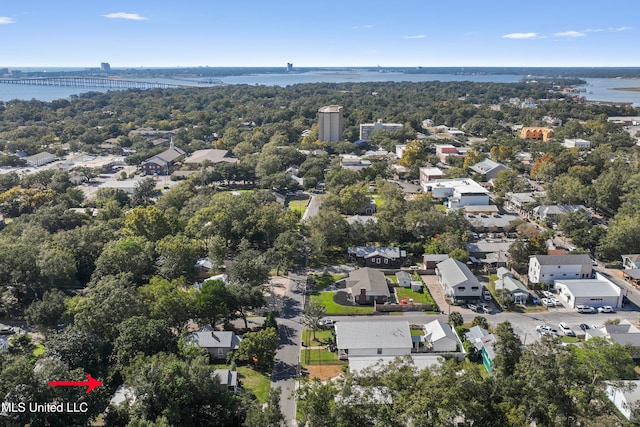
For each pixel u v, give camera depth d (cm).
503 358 5341
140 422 4584
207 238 10475
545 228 12238
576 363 4938
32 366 5172
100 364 5962
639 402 5259
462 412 4284
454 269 8969
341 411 4391
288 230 10656
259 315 8069
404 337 6856
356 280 8881
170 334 6488
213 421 5250
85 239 9419
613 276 9588
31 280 7969
